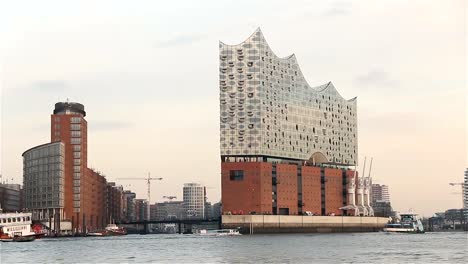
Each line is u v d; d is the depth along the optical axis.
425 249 177.62
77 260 147.75
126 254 169.38
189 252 175.62
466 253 157.38
